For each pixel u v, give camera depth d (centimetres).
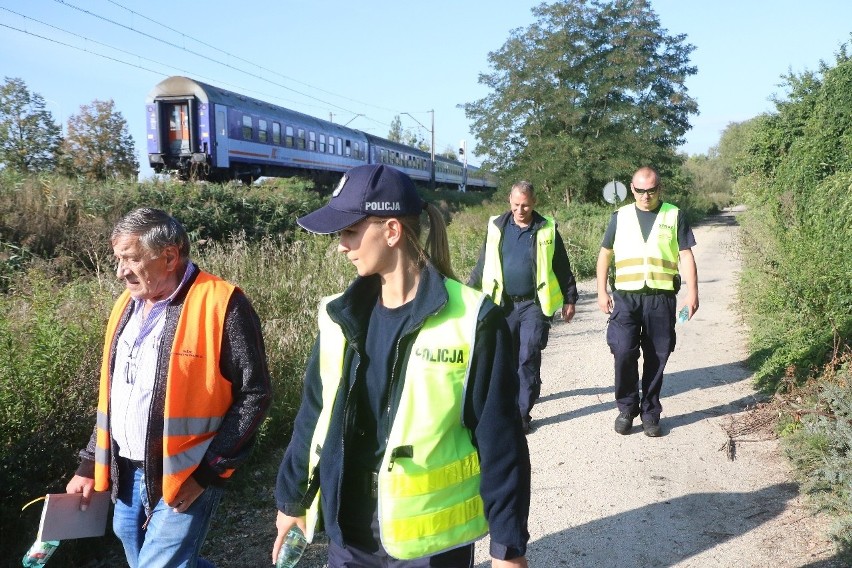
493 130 3569
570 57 3447
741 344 777
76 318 454
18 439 350
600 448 485
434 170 4525
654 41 3488
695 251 2053
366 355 190
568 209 2977
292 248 838
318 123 2984
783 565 325
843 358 489
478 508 187
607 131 3441
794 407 452
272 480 441
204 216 1501
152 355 240
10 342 385
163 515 239
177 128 2220
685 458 459
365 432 190
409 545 178
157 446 236
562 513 392
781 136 2219
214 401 239
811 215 859
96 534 256
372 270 189
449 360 178
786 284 696
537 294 520
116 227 239
